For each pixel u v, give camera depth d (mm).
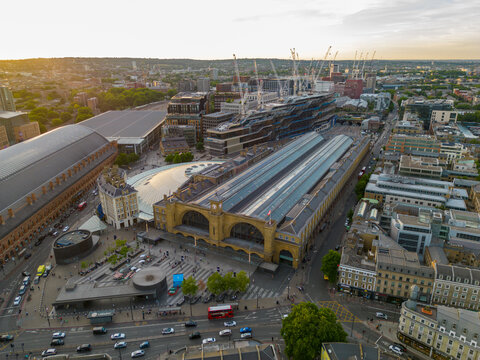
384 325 128625
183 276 151500
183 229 186750
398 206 195250
